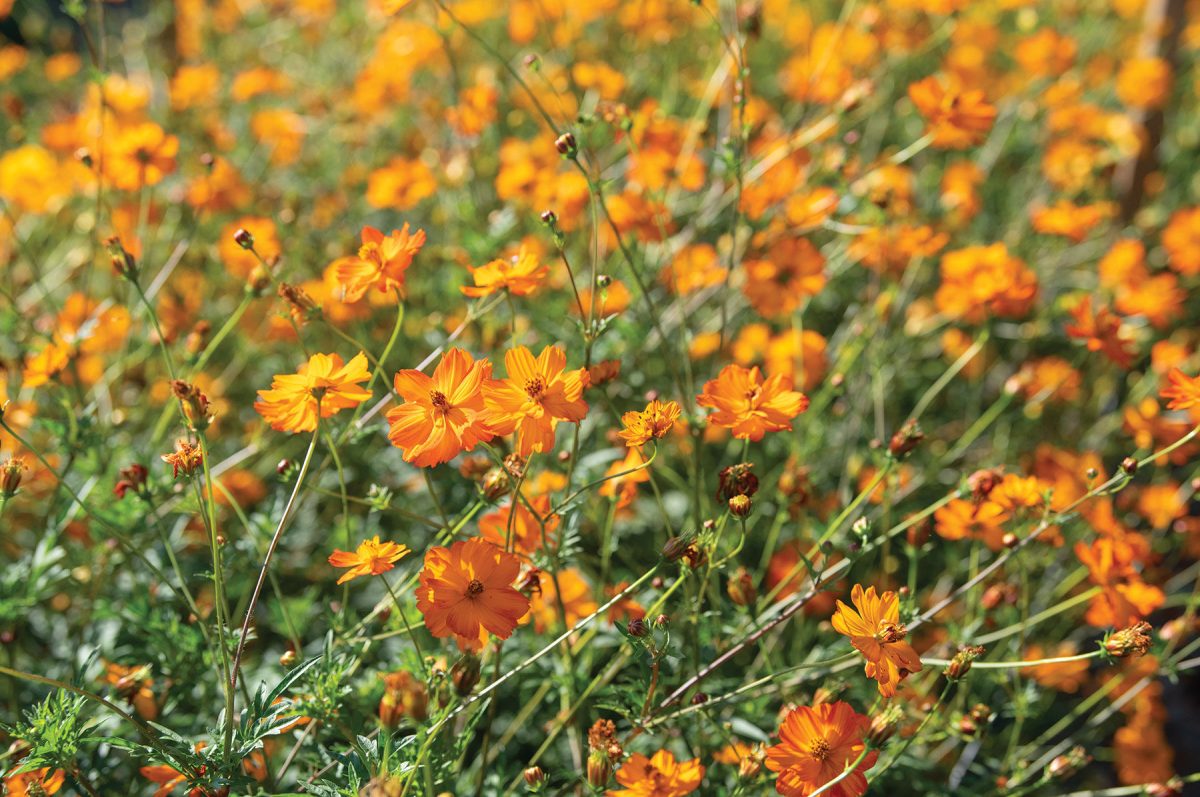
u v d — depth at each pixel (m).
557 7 4.70
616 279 3.26
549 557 1.95
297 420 1.78
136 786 2.23
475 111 3.53
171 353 3.17
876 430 3.44
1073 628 3.41
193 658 2.15
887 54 4.80
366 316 3.10
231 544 2.26
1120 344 2.57
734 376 1.95
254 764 1.99
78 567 2.62
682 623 2.18
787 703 2.22
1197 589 2.55
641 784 1.71
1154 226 4.75
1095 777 3.21
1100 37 5.60
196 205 3.38
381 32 5.13
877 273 3.37
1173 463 3.75
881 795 2.51
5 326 2.77
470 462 2.08
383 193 3.37
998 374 4.14
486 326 2.63
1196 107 5.80
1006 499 2.18
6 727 1.65
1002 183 4.99
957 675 1.84
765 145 3.56
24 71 5.23
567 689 2.09
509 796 2.08
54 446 2.89
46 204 3.78
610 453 2.63
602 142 3.42
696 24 4.90
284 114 4.38
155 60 5.54
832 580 1.90
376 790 1.44
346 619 2.33
